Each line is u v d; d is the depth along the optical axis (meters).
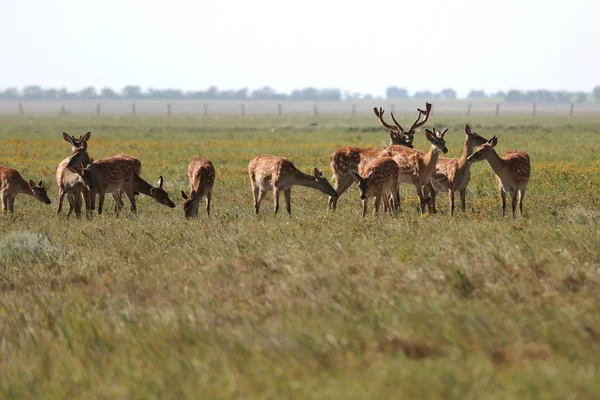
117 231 52.06
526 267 34.41
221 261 39.66
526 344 24.80
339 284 32.88
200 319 30.12
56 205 74.06
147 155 126.69
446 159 61.12
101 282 38.69
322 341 25.56
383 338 25.78
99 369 26.22
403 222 49.78
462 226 47.22
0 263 45.06
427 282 32.62
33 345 29.78
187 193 78.94
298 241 43.50
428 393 20.81
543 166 89.31
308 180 63.59
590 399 20.05
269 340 25.94
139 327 30.08
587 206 60.91
